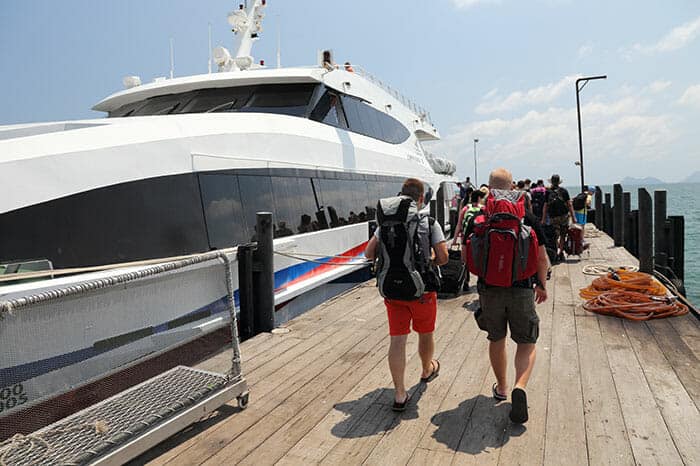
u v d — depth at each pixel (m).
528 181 11.23
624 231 12.45
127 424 2.93
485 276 3.42
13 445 2.54
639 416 3.49
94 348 3.04
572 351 4.84
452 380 4.24
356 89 9.49
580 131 22.45
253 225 6.01
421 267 3.55
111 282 3.03
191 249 5.02
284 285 6.76
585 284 8.02
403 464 3.00
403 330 3.70
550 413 3.57
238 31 10.09
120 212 4.39
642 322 5.73
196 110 7.60
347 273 8.27
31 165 3.85
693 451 3.04
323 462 3.04
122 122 4.92
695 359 4.54
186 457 3.12
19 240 3.73
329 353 5.02
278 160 6.65
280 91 7.94
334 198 8.03
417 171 11.87
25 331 2.67
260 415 3.67
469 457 3.05
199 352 3.67
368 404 3.83
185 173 5.08
